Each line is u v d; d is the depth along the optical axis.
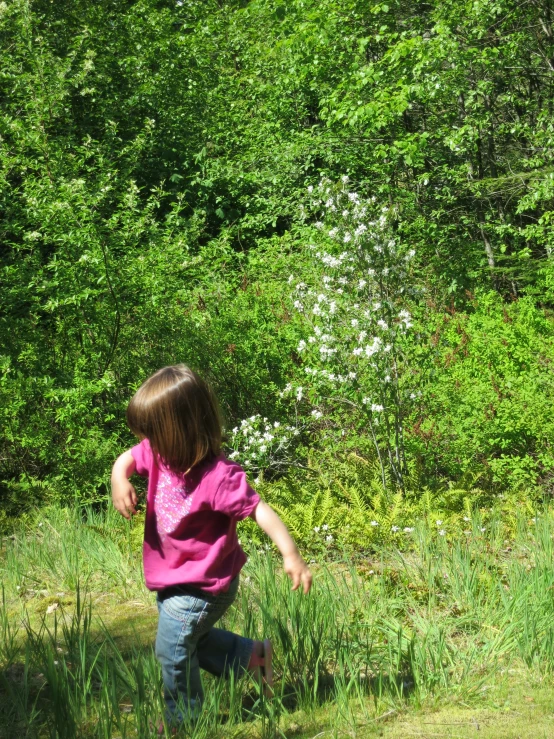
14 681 3.71
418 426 7.04
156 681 3.22
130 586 5.27
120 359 8.25
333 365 6.50
